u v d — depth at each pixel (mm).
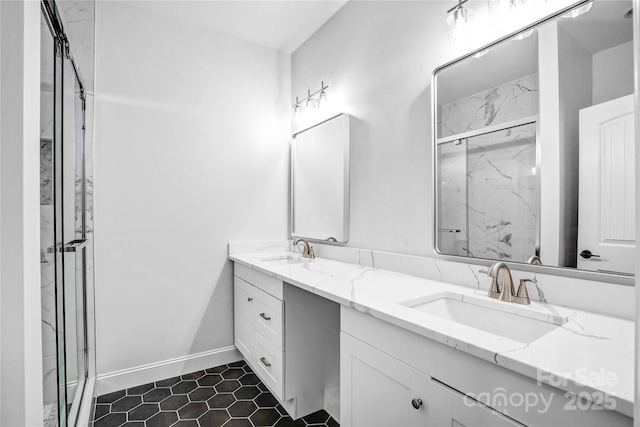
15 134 610
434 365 924
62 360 1062
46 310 884
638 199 400
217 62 2521
